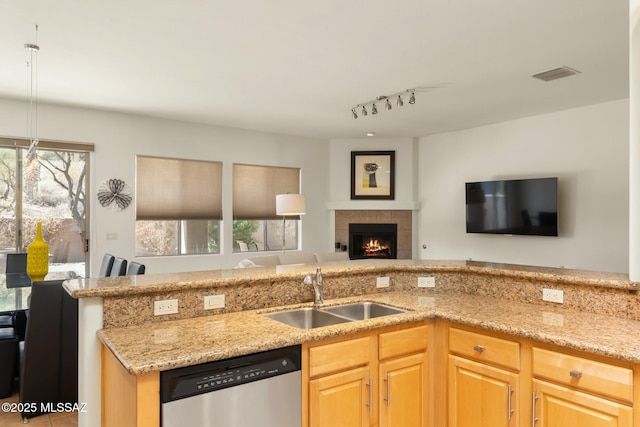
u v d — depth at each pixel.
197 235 6.38
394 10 2.86
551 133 5.66
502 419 2.04
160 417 1.55
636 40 2.14
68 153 5.43
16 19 2.96
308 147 7.36
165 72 4.05
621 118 5.01
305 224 7.30
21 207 5.18
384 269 2.96
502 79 4.28
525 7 2.82
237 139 6.61
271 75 4.16
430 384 2.34
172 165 6.09
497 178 6.27
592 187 5.27
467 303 2.57
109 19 2.97
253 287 2.45
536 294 2.53
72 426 2.83
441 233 7.05
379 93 4.77
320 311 2.52
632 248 2.15
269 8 2.83
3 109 4.93
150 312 2.13
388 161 7.42
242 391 1.72
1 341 3.16
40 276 3.89
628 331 1.92
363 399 2.08
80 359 2.10
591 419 1.74
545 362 1.89
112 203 5.59
